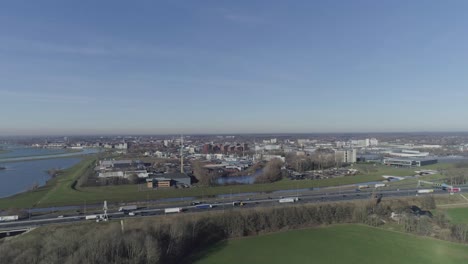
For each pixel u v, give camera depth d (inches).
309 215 7445.9
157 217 7175.2
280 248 5984.3
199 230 6456.7
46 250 4872.0
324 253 5698.8
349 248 5920.3
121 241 5187.0
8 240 5782.5
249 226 6850.4
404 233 6737.2
